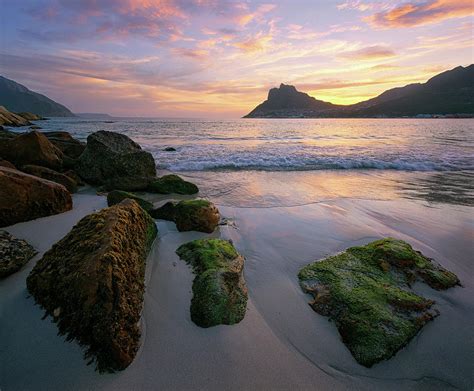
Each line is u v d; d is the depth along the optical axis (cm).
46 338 300
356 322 342
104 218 413
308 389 276
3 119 4653
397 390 279
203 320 339
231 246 514
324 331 344
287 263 494
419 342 327
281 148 2080
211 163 1431
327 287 409
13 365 278
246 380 280
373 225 666
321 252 536
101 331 284
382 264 450
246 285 425
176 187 938
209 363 295
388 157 1662
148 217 547
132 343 298
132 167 1074
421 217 719
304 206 802
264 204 820
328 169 1389
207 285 378
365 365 301
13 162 1054
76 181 1021
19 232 556
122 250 362
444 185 1070
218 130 4238
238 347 315
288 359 305
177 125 5697
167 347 309
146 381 272
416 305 370
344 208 786
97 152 1077
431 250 545
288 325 350
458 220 699
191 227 603
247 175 1231
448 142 2577
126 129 4147
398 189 1006
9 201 585
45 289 344
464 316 371
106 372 276
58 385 263
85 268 315
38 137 1092
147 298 379
